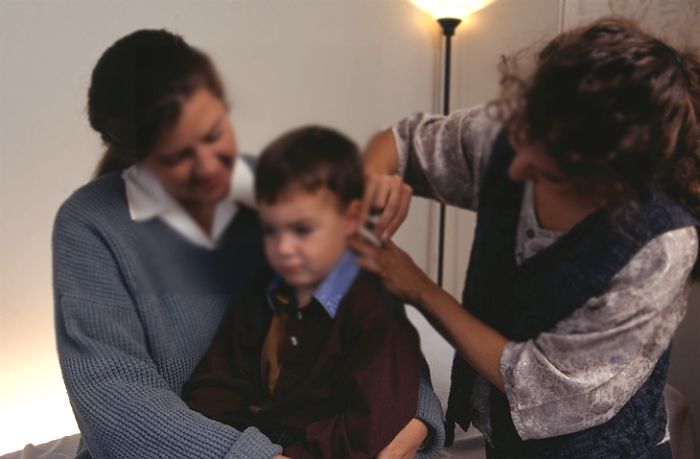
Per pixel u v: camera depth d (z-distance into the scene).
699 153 0.52
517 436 0.65
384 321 0.58
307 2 0.88
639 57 0.44
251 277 0.56
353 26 0.90
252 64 0.53
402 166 0.62
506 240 0.58
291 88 0.53
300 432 0.59
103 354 0.59
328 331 0.56
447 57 0.93
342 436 0.57
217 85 0.49
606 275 0.52
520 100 0.45
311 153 0.45
